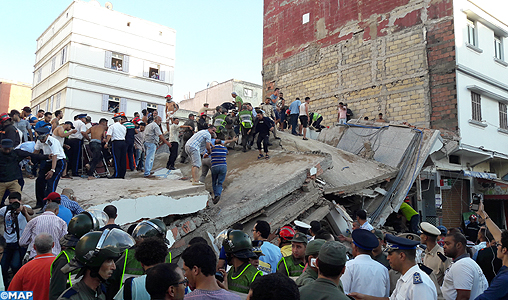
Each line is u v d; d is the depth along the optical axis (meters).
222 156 7.61
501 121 17.55
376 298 3.40
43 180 6.36
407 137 12.66
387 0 18.08
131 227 4.21
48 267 3.50
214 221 6.96
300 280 3.28
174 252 6.35
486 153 16.14
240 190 8.35
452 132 15.08
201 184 7.38
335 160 11.72
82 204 5.69
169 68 32.44
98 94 27.97
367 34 18.67
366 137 13.90
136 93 30.09
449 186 15.98
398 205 10.82
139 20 30.89
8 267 5.06
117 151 9.19
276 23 23.92
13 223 5.10
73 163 9.07
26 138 9.55
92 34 28.08
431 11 16.38
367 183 10.22
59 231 4.57
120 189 6.93
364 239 3.70
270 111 16.17
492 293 3.24
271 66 23.91
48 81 29.84
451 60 15.45
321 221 9.01
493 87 17.22
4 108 36.25
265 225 4.62
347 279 3.56
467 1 16.30
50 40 30.41
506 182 16.83
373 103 17.95
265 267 4.18
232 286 3.44
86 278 2.61
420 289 3.06
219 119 12.20
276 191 7.89
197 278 2.64
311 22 21.67
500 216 18.05
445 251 4.25
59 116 9.82
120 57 29.70
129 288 2.70
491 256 4.75
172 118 14.07
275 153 10.95
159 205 6.31
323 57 20.69
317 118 17.16
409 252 3.34
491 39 17.45
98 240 2.60
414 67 16.62
